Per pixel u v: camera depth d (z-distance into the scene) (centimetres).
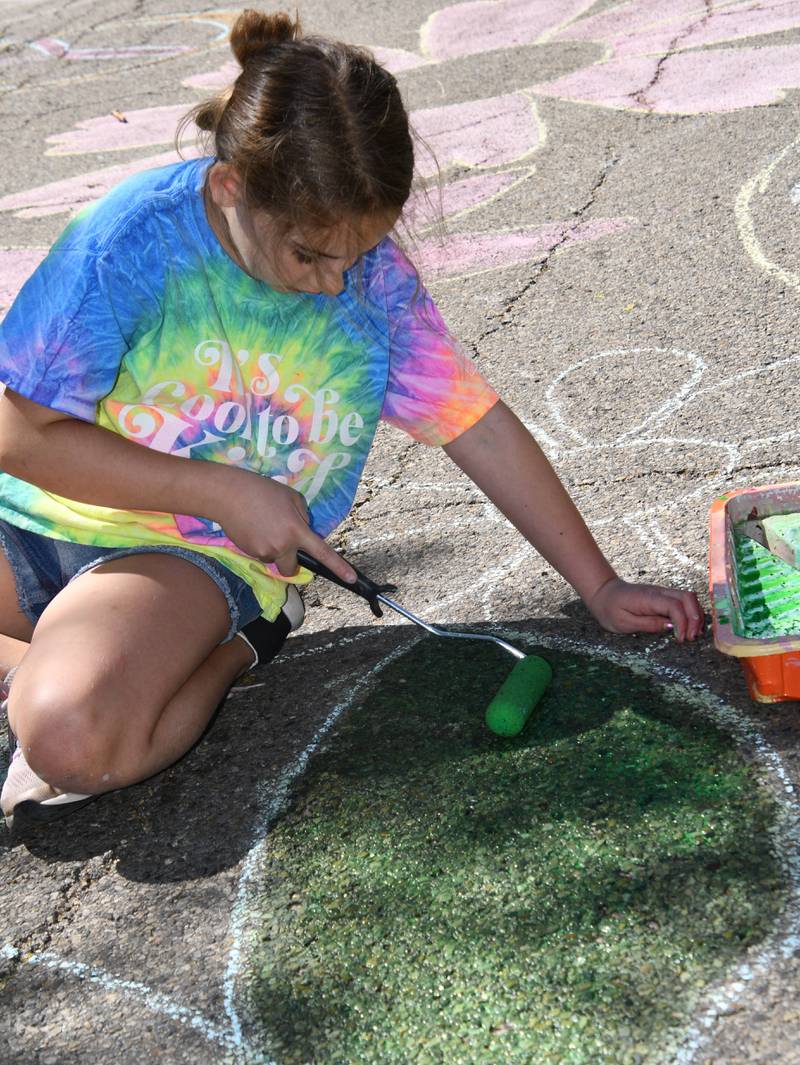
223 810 201
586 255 395
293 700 225
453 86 593
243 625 210
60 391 188
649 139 478
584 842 180
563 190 449
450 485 291
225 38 788
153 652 192
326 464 217
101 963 177
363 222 167
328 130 160
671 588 225
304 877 185
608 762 195
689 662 214
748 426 284
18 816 196
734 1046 147
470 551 263
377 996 163
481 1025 156
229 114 171
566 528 223
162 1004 168
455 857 182
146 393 201
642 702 207
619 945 163
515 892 174
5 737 229
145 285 191
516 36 655
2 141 648
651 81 543
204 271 193
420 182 208
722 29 597
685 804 183
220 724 222
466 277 398
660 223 405
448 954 167
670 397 304
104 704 185
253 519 191
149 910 184
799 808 179
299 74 163
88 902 188
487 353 347
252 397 205
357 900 179
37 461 194
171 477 192
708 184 425
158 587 197
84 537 207
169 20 857
